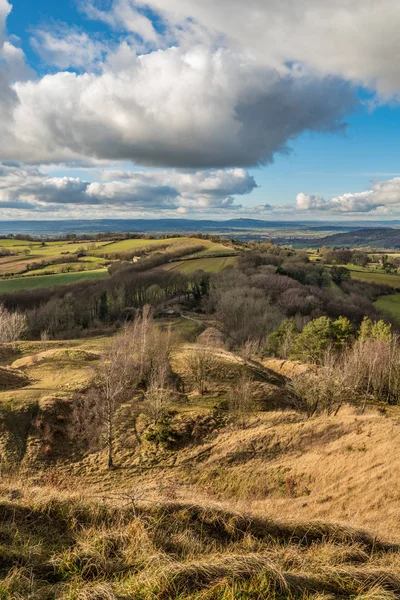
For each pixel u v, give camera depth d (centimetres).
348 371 4006
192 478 2758
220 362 5247
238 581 721
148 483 2681
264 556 818
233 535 961
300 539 977
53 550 848
